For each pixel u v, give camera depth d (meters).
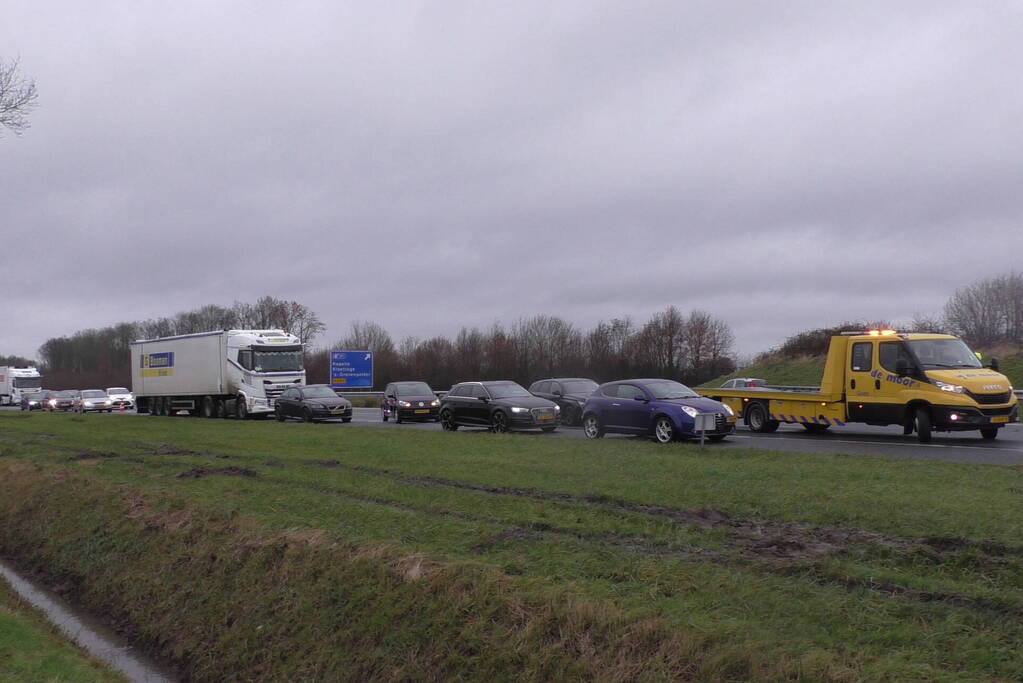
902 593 6.61
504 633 6.68
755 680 5.31
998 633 5.67
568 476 13.16
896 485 11.19
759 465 13.62
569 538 8.88
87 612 10.70
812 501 10.16
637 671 5.76
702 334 70.19
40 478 15.87
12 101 24.53
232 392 38.47
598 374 70.31
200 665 8.55
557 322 76.81
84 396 58.25
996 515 9.05
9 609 9.75
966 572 7.08
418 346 78.56
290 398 35.41
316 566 8.83
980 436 20.59
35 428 31.48
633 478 12.67
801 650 5.54
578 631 6.30
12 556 13.38
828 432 22.62
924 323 49.66
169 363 43.03
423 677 6.79
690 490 11.32
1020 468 12.67
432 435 21.81
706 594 6.74
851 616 6.09
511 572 7.66
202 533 10.80
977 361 19.28
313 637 7.96
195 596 9.65
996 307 48.41
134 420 36.66
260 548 9.67
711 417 17.72
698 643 5.76
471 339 77.44
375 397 55.19
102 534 12.28
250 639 8.44
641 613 6.30
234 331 38.78
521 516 10.09
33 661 7.89
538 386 29.30
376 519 10.29
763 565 7.47
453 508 10.82
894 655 5.41
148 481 14.70
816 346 49.47
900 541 8.27
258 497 12.42
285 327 97.50
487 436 20.92
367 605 7.86
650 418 19.78
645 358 70.69
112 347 125.94
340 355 55.19
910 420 19.03
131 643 9.55
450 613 7.16
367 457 17.05
